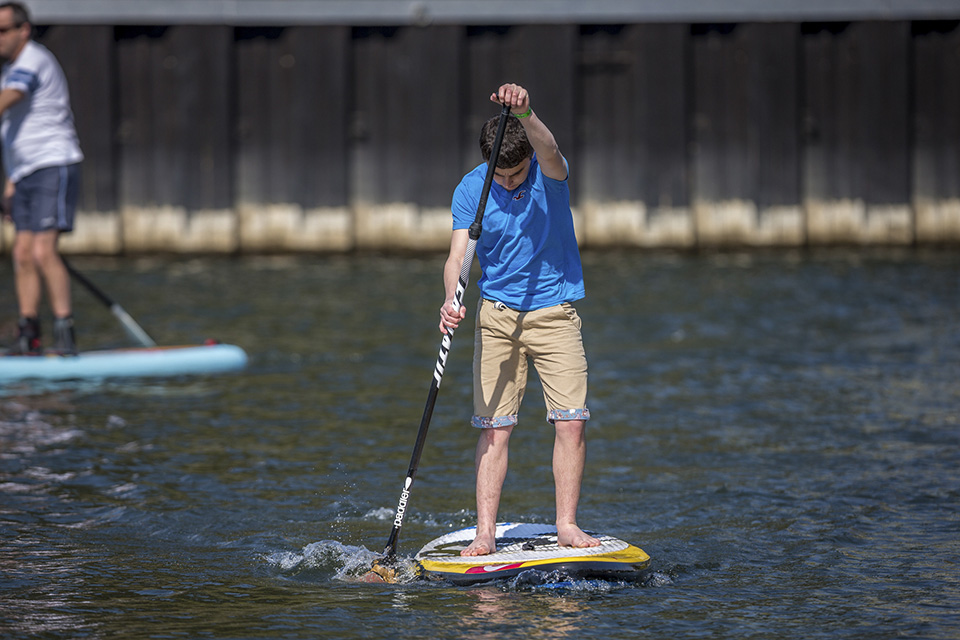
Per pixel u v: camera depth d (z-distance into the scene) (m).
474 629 13.32
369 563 15.83
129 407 26.77
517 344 15.70
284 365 32.28
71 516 18.17
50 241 30.36
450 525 17.97
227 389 28.95
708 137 64.69
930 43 66.00
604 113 64.06
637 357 33.31
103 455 22.19
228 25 62.16
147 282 51.78
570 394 15.61
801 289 48.44
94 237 62.06
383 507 18.97
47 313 41.84
